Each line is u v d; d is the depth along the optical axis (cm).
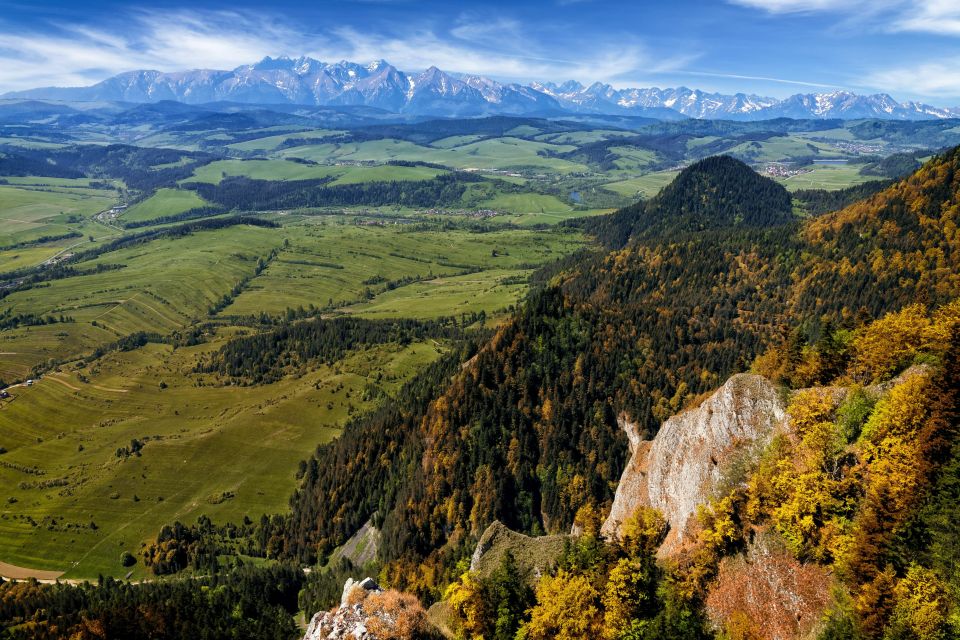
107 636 14488
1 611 16062
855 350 9550
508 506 17050
